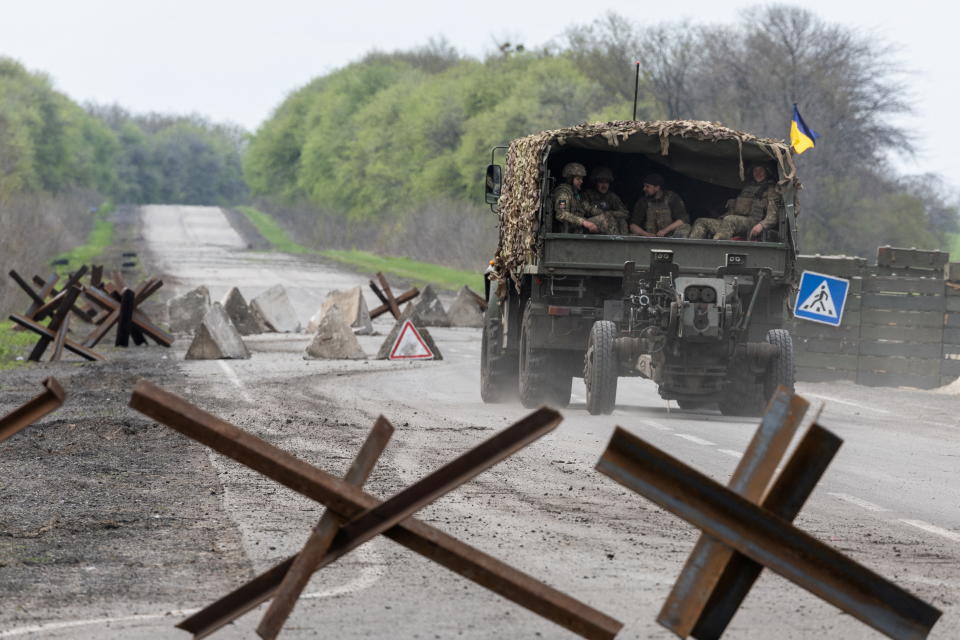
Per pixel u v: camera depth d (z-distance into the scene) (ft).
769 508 35.42
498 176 164.25
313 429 119.14
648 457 34.04
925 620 34.50
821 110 549.13
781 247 142.00
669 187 159.63
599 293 143.95
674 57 633.20
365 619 50.14
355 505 34.94
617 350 135.95
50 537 68.08
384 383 175.94
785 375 137.80
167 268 589.32
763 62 562.66
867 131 552.82
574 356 146.10
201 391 155.94
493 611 51.85
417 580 57.67
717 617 35.83
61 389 36.22
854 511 81.71
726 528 34.35
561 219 142.51
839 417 150.71
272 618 34.50
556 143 143.13
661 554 65.72
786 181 143.95
